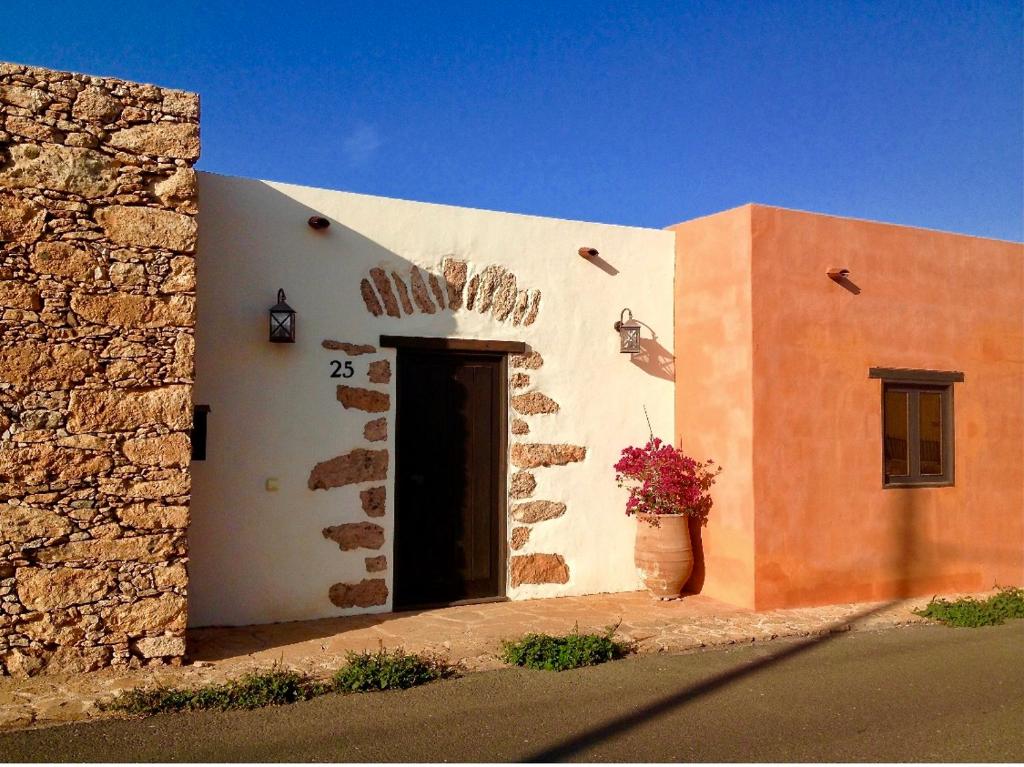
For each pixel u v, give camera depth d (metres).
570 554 7.79
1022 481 9.12
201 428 6.42
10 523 5.05
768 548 7.43
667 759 4.18
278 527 6.65
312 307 6.83
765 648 6.39
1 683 4.96
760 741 4.45
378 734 4.44
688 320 8.27
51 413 5.15
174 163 5.54
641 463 7.78
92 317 5.27
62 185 5.23
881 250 8.23
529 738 4.43
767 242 7.58
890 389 8.38
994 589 8.80
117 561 5.29
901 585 8.18
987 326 8.94
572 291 7.94
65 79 5.28
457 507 7.44
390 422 7.09
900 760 4.21
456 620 6.79
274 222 6.73
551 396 7.78
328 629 6.42
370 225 7.09
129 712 4.62
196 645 5.89
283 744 4.27
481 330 7.50
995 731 4.66
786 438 7.57
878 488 8.09
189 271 5.54
